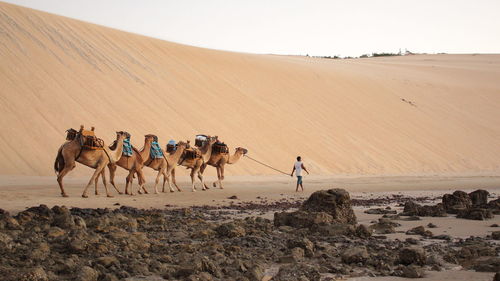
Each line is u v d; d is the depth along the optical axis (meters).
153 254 9.03
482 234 11.98
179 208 16.44
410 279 7.68
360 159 39.94
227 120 37.59
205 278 7.43
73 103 30.97
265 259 8.96
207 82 41.44
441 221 14.23
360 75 57.31
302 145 38.66
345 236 11.27
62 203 16.34
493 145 50.66
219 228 11.31
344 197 12.96
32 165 25.98
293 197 21.36
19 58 32.19
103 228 10.98
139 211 14.42
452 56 102.25
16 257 8.31
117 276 7.59
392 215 15.03
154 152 20.89
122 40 41.19
